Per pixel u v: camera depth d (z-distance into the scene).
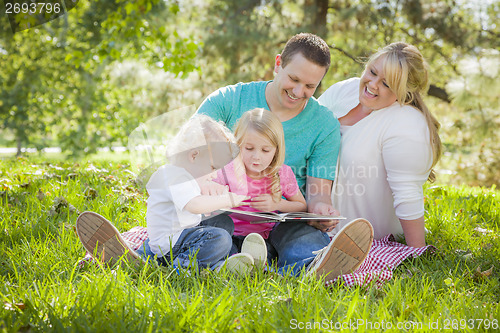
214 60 9.59
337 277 2.37
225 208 2.54
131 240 2.88
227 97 3.11
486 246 3.19
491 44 9.59
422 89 3.09
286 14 10.05
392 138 3.05
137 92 10.77
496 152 9.66
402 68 2.91
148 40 10.06
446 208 3.96
